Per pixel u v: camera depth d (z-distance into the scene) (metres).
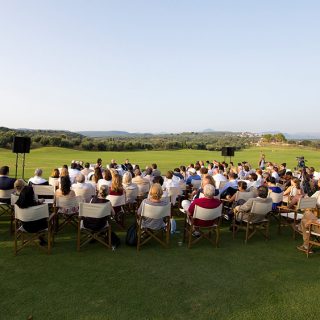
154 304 4.56
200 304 4.60
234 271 5.74
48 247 6.27
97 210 6.36
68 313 4.29
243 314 4.37
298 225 7.38
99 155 44.78
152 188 6.60
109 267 5.75
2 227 7.93
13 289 4.88
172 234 7.83
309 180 13.33
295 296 4.89
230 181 9.54
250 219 7.25
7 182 8.03
